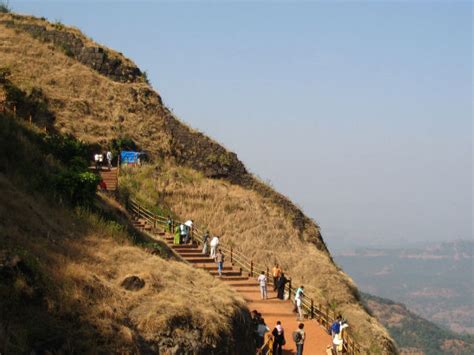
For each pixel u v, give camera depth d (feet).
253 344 78.18
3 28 205.77
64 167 99.19
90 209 89.04
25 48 196.85
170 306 64.08
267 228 157.38
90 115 180.14
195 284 77.41
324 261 153.28
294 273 145.07
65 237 71.97
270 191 176.86
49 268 59.41
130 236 88.89
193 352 61.36
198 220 153.69
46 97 177.47
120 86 195.11
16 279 53.88
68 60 198.70
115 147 171.22
